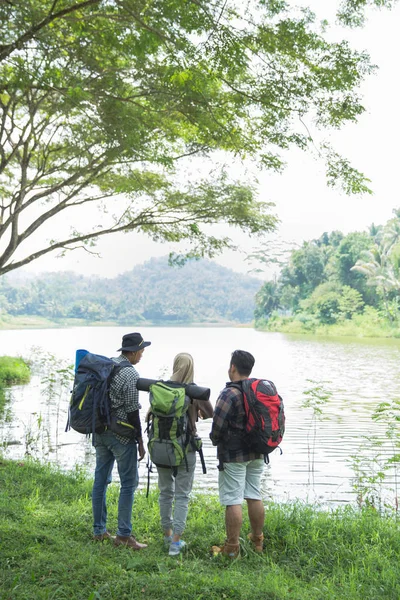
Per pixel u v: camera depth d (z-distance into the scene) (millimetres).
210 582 4633
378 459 11859
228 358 44250
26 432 13734
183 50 8078
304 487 9797
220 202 18812
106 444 5508
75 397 5492
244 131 10758
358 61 8586
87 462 10867
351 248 111812
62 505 6781
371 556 5379
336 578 5004
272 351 55938
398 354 50750
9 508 6379
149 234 19875
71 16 9242
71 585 4441
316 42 8484
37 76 8453
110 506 7031
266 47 8438
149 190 18078
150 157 11102
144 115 11875
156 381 5484
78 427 5465
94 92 10773
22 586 4348
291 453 12414
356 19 8102
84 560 4914
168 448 5359
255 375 31859
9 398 19766
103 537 5676
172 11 7785
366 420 16703
